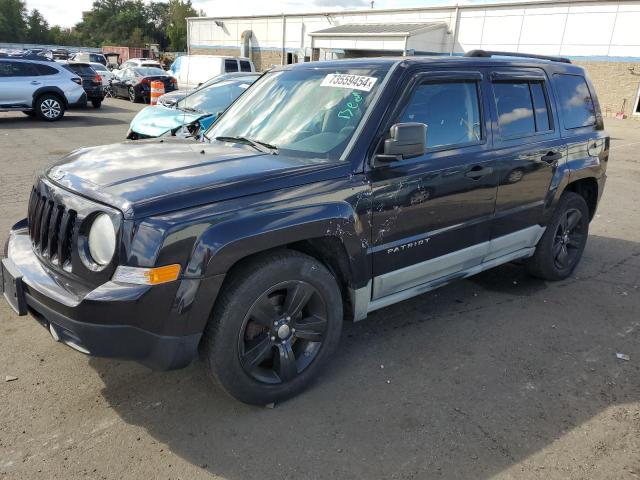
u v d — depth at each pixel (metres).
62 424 2.80
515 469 2.59
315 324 3.09
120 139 12.52
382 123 3.24
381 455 2.66
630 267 5.54
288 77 3.97
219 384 2.81
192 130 7.87
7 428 2.75
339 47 29.33
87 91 19.48
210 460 2.59
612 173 10.91
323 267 3.04
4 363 3.33
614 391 3.29
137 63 27.45
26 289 2.79
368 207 3.14
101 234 2.55
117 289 2.44
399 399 3.13
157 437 2.74
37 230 3.01
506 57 4.36
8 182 7.88
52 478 2.44
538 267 4.86
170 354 2.58
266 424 2.87
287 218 2.76
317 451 2.68
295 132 3.46
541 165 4.34
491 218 4.01
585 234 5.18
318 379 3.31
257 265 2.77
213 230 2.55
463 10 26.20
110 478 2.46
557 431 2.88
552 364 3.58
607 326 4.17
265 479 2.48
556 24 23.44
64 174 2.96
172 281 2.48
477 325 4.11
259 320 2.84
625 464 2.65
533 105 4.39
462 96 3.78
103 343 2.47
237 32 38.91
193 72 21.81
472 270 4.09
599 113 5.20
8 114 17.56
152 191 2.59
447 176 3.55
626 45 21.78
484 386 3.29
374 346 3.74
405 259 3.47
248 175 2.81
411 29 26.72
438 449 2.71
